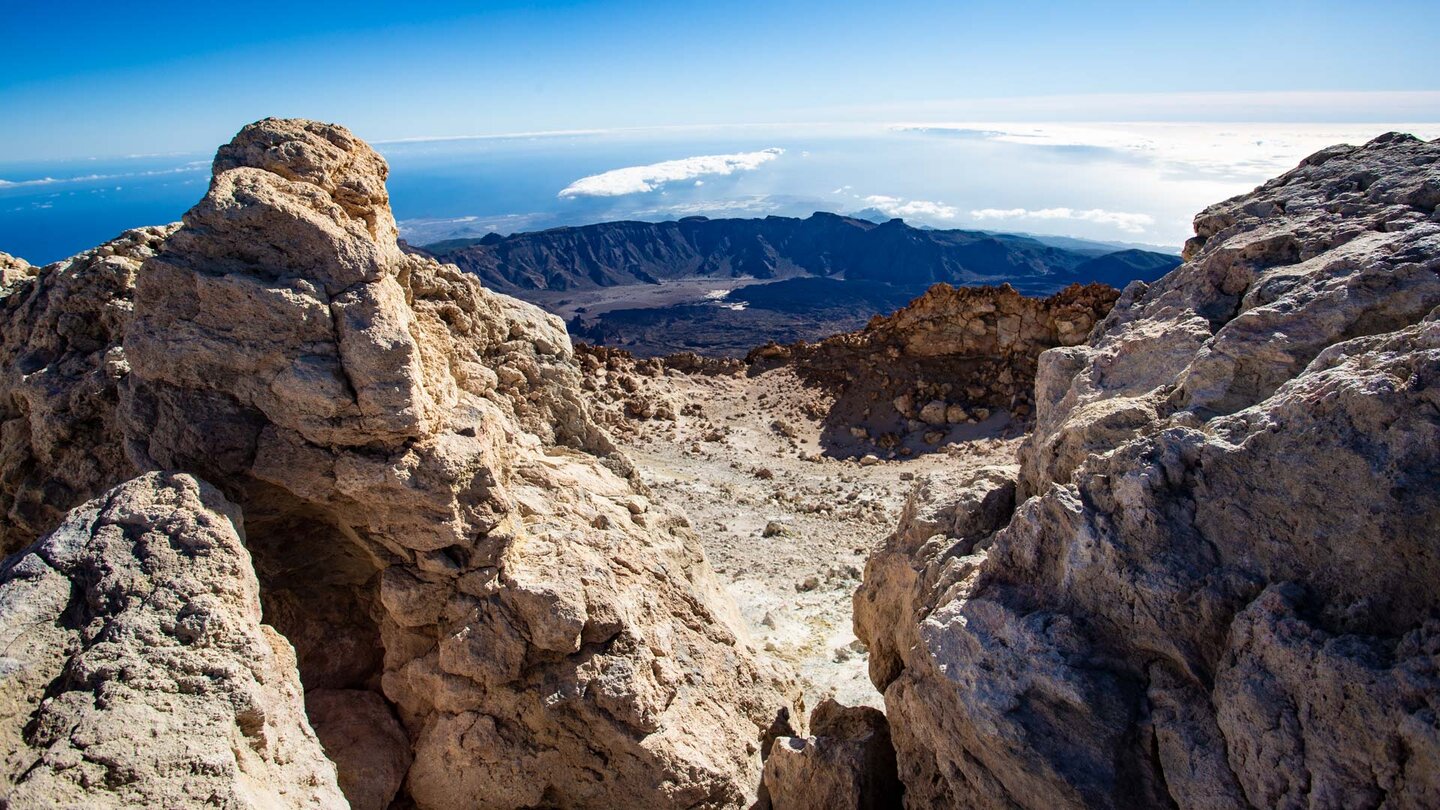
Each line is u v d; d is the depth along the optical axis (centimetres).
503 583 926
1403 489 534
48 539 708
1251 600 583
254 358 826
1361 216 907
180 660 641
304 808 661
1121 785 590
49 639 641
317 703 947
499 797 906
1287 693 531
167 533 718
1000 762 635
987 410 3666
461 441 935
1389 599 530
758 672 1216
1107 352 964
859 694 1475
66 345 1108
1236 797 544
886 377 4016
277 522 946
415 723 955
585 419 1612
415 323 1027
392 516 888
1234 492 611
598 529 1162
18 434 1091
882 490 2855
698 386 4353
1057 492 692
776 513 2623
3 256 1495
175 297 830
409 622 933
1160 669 613
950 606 718
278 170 960
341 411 841
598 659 941
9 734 580
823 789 830
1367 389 562
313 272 859
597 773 928
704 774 952
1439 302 684
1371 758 491
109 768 564
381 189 1095
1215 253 966
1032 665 637
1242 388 743
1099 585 646
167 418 830
